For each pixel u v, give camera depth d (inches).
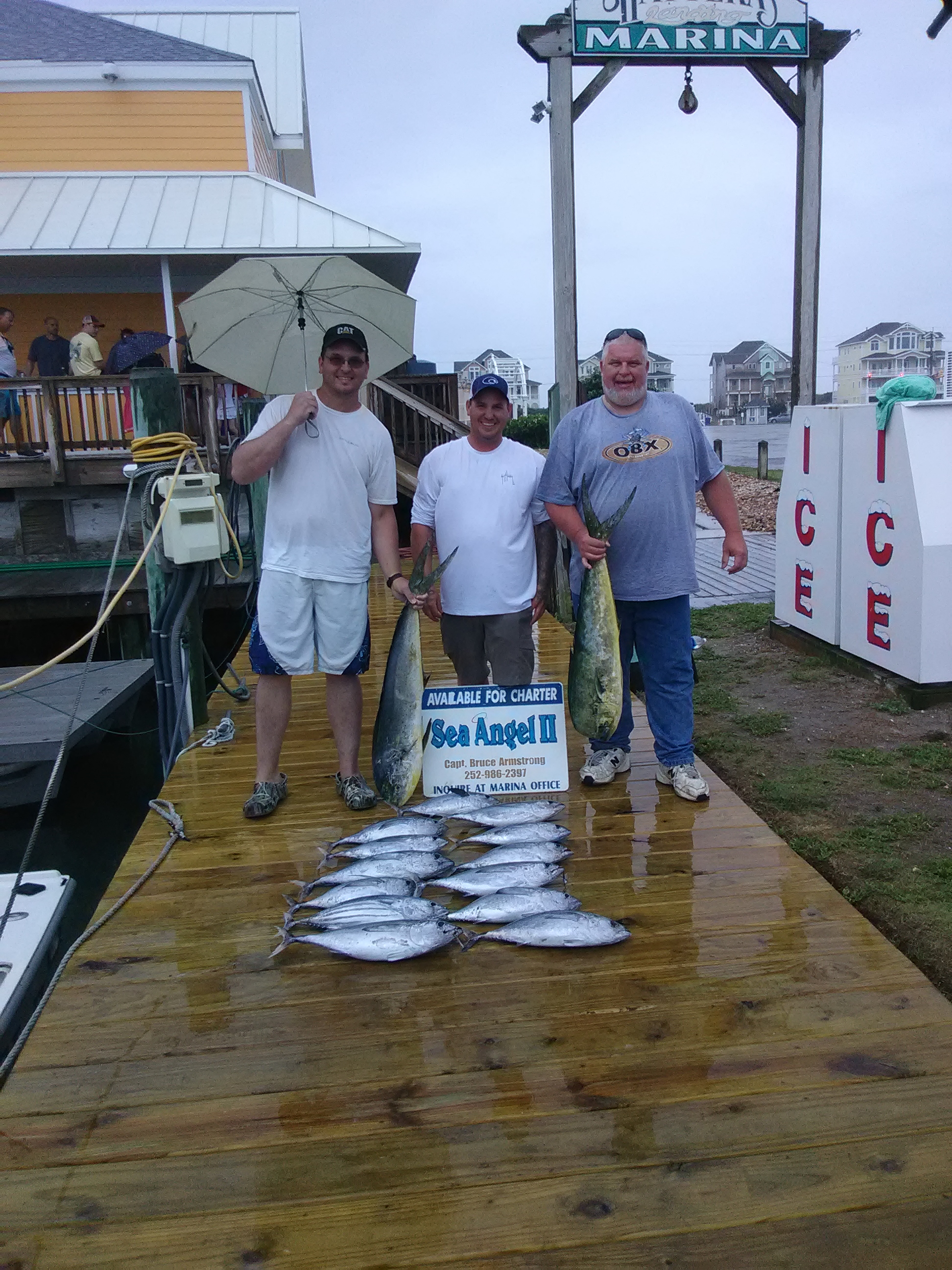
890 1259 65.6
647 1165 74.7
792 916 113.8
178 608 184.7
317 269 148.5
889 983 98.9
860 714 210.2
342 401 141.6
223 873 130.4
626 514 141.4
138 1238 69.5
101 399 432.5
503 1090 84.0
